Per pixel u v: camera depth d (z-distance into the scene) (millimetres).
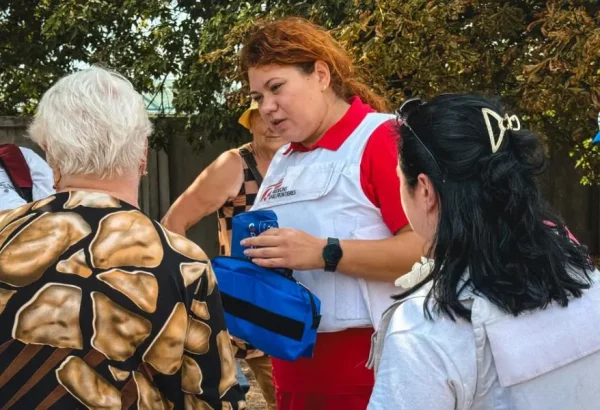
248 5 6695
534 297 1254
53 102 1535
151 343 1427
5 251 1442
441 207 1316
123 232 1476
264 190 2295
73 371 1377
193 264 1512
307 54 2072
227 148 8898
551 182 9000
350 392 2090
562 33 5309
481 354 1250
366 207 2049
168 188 8805
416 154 1353
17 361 1379
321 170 2105
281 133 2135
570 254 1354
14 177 3025
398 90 5609
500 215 1288
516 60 6023
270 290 1999
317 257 1996
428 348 1259
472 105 1334
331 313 2061
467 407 1265
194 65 7285
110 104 1523
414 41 5410
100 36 8180
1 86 9086
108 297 1404
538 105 5484
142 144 1597
